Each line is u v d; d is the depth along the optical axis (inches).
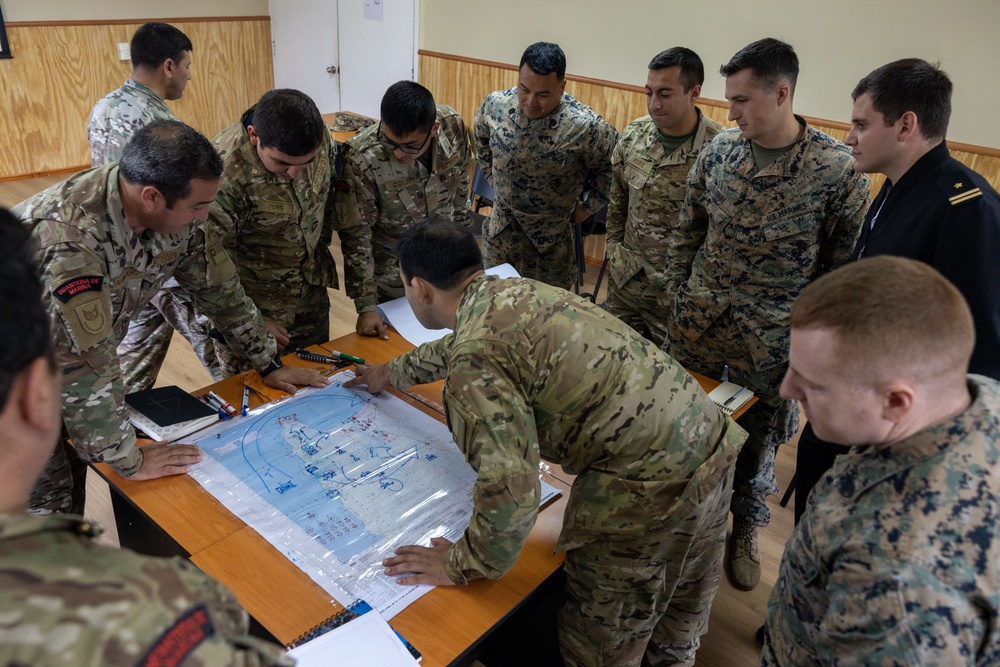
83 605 18.6
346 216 85.4
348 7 205.2
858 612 28.2
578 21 154.5
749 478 84.8
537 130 106.1
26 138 211.3
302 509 51.8
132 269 56.9
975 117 112.3
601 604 52.1
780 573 38.1
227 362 90.7
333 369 71.6
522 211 114.1
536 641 67.0
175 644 19.5
